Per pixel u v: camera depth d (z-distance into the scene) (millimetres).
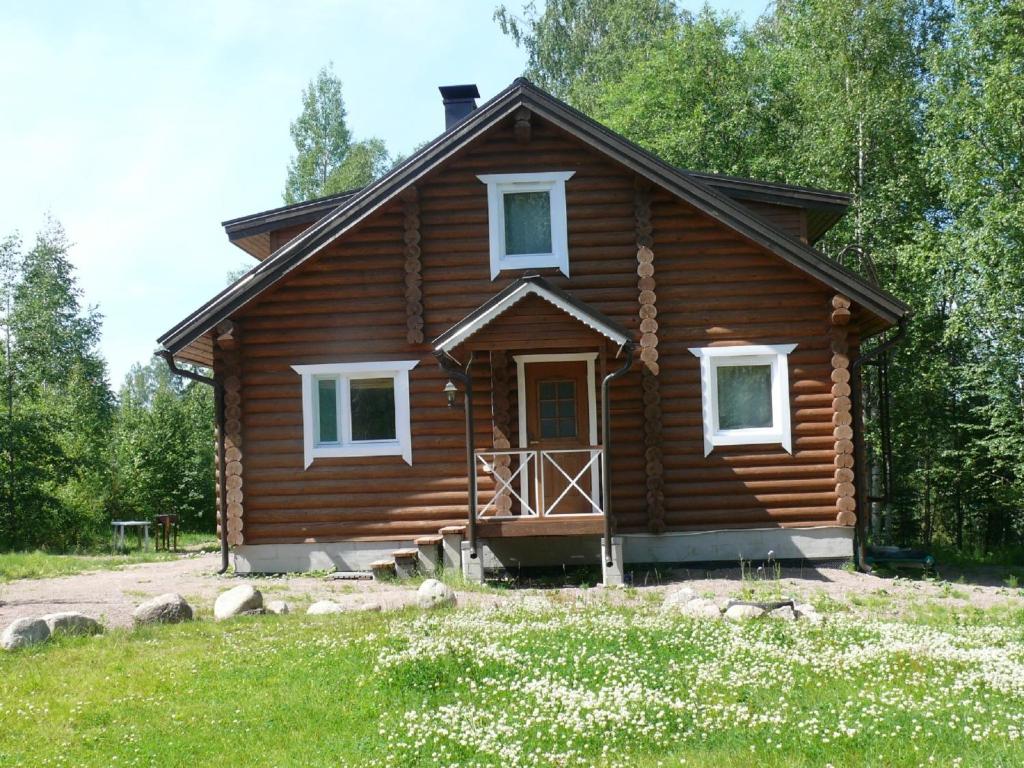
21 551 26969
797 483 15367
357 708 7430
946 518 30141
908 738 6324
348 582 14766
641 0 37344
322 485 15562
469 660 8484
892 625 10445
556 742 6469
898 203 26000
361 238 15688
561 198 15641
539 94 15258
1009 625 11070
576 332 14094
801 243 15016
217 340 15773
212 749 6668
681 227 15555
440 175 15734
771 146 29047
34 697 8031
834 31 26281
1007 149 21703
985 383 23734
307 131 47594
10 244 32438
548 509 14859
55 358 40219
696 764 5973
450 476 15492
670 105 30219
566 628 10023
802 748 6160
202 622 11250
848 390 15336
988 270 21438
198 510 38531
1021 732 6379
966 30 22875
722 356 15453
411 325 15500
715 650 8789
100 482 33938
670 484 15375
